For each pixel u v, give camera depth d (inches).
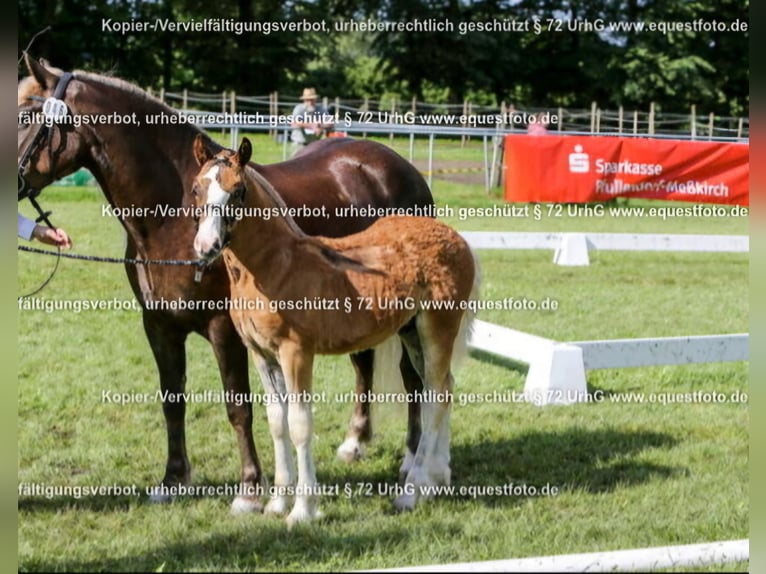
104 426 221.8
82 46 1035.9
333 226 198.4
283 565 147.8
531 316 347.6
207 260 148.3
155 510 171.9
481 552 152.3
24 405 232.5
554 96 1197.1
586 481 189.9
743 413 239.3
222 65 1088.8
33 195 172.9
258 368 168.1
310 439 164.2
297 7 1089.4
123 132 170.2
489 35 1096.8
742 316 356.8
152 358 279.3
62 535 159.8
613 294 392.8
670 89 1112.8
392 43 1102.4
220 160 150.6
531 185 595.2
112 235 462.9
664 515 169.2
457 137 893.8
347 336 166.6
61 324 314.0
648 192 603.5
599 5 1114.1
